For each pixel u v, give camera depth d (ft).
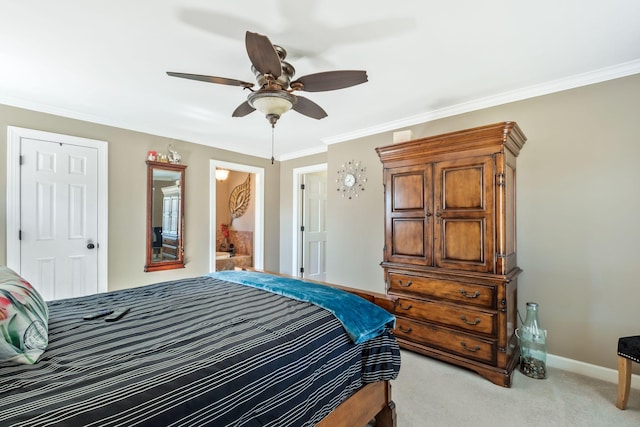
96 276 10.20
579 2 4.90
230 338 3.86
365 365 5.02
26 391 2.59
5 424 2.14
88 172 10.11
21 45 6.07
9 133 8.69
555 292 7.84
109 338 3.86
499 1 4.88
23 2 4.81
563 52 6.41
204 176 13.50
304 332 4.27
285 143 14.07
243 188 17.70
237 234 18.06
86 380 2.80
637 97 6.89
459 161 7.64
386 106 9.43
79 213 9.91
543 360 7.39
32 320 3.41
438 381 7.19
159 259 11.85
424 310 8.25
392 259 8.94
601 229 7.28
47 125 9.34
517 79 7.65
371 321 5.08
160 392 2.71
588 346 7.41
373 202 11.71
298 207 16.31
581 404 6.26
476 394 6.65
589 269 7.41
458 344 7.63
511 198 7.73
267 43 4.40
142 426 2.41
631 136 6.95
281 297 5.84
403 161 8.73
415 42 6.03
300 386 3.78
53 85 7.89
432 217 8.11
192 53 6.42
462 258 7.58
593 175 7.38
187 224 12.84
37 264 9.09
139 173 11.35
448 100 8.98
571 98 7.67
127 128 11.02
